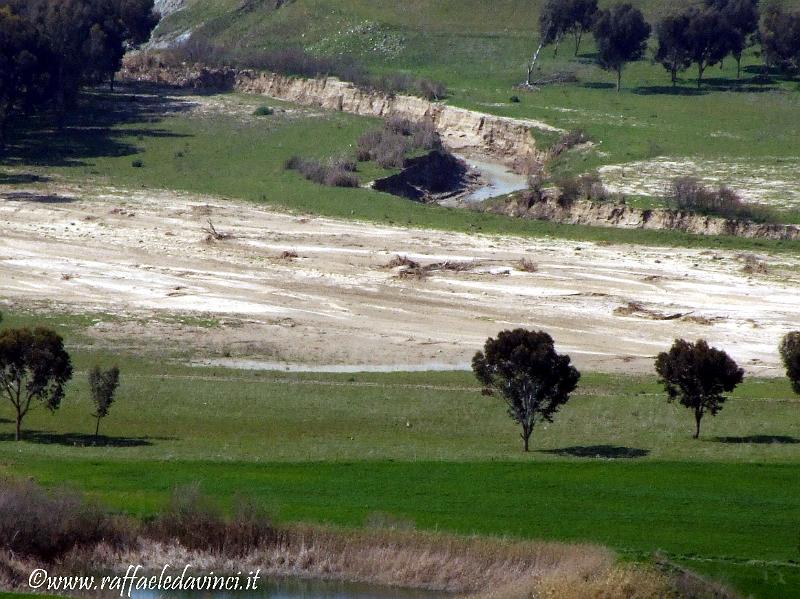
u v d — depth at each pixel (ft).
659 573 348.18
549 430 567.59
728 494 446.60
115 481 450.71
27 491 394.32
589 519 414.41
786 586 349.61
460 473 472.85
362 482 457.27
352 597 365.81
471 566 375.04
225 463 482.69
